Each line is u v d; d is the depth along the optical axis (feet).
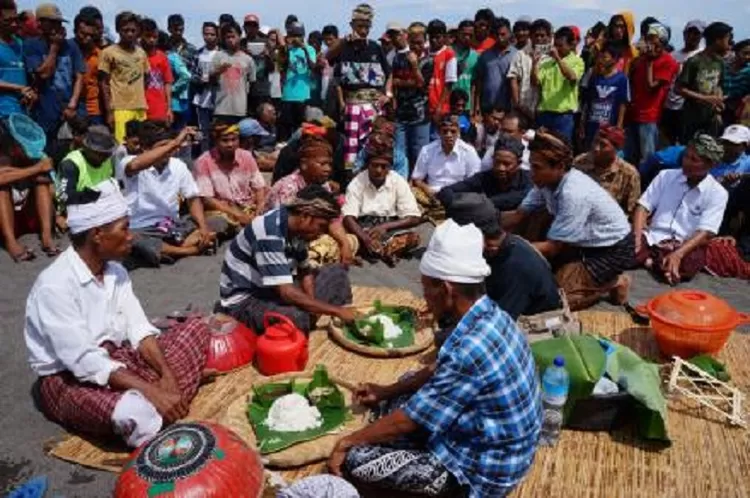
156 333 10.78
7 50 22.16
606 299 16.02
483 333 7.38
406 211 19.79
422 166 23.12
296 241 13.06
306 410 9.79
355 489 7.81
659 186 18.60
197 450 7.96
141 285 16.89
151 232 18.60
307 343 12.12
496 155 19.12
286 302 12.55
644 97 25.70
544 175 14.26
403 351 12.28
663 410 9.80
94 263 10.01
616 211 14.62
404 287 17.26
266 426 9.71
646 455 9.82
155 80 28.07
